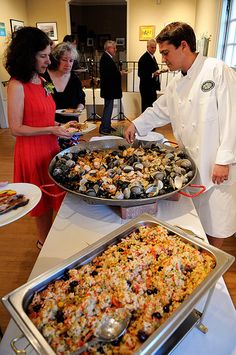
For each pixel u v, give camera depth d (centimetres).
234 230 153
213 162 133
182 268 69
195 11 600
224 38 429
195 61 127
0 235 223
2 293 167
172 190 109
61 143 185
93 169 127
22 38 130
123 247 76
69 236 98
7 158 381
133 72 659
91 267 69
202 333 63
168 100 152
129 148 153
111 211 114
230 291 165
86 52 978
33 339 49
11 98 138
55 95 229
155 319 55
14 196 92
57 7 615
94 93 586
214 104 124
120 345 51
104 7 973
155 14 612
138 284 64
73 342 51
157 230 82
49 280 64
